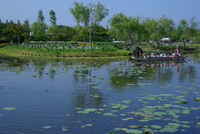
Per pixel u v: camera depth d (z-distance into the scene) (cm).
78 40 7200
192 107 835
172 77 1558
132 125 670
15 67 2034
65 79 1440
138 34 4806
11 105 870
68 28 7812
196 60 3144
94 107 845
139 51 3058
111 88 1182
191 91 1123
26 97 990
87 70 1883
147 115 730
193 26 5966
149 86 1239
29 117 736
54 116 746
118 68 2056
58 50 3822
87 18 3744
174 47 5966
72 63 2491
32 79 1430
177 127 664
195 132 631
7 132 620
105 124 679
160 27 5669
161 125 674
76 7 3638
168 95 1009
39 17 9956
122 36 4769
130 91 1114
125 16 4669
